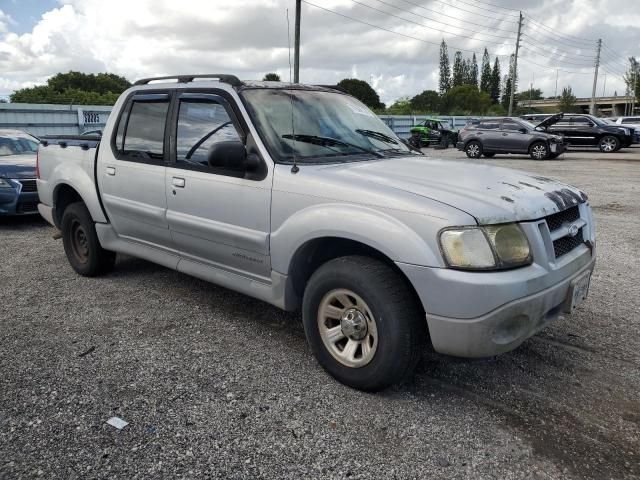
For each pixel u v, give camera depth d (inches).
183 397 125.6
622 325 167.2
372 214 118.6
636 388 129.9
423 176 132.7
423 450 106.7
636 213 351.9
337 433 112.0
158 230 175.8
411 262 112.1
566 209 129.6
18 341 156.4
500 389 129.6
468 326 109.0
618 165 677.3
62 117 824.9
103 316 175.8
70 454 105.3
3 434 111.7
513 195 122.2
